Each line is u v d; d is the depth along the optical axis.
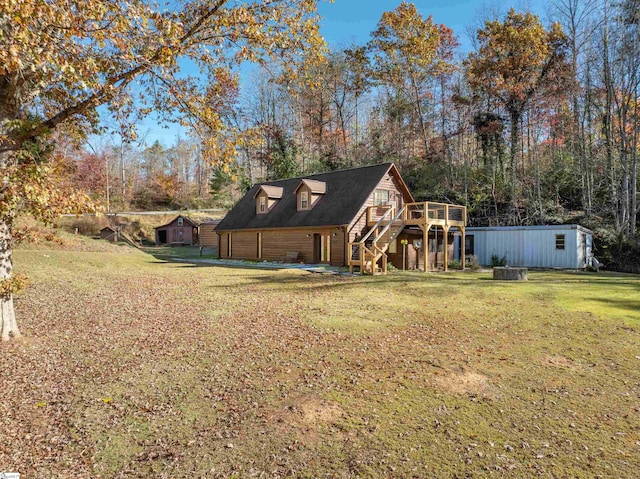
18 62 5.18
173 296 13.29
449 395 5.56
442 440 4.44
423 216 21.19
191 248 43.09
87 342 8.19
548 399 5.40
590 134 28.70
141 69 7.59
